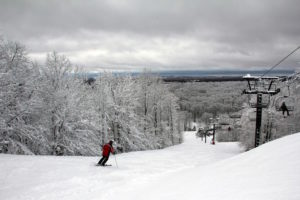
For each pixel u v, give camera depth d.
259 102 18.23
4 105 20.45
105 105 32.06
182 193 4.84
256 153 6.83
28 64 23.53
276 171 4.55
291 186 3.48
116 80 35.38
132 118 35.59
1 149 21.38
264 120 37.16
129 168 12.56
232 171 5.76
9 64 21.81
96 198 6.94
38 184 8.77
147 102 42.94
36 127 23.02
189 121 166.00
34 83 23.42
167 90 48.62
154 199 5.01
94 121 27.94
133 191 6.88
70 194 7.72
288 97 16.23
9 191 8.04
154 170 12.31
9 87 20.61
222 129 88.50
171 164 15.36
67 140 24.77
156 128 43.81
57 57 25.39
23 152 22.12
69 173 10.42
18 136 22.58
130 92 35.00
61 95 24.53
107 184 8.89
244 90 18.42
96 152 26.33
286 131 34.81
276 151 6.05
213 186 4.75
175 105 52.38
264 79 17.97
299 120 32.09
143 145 36.34
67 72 25.95
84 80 29.36
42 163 11.98
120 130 34.22
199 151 31.23
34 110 22.75
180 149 35.88
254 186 4.01
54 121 24.81
